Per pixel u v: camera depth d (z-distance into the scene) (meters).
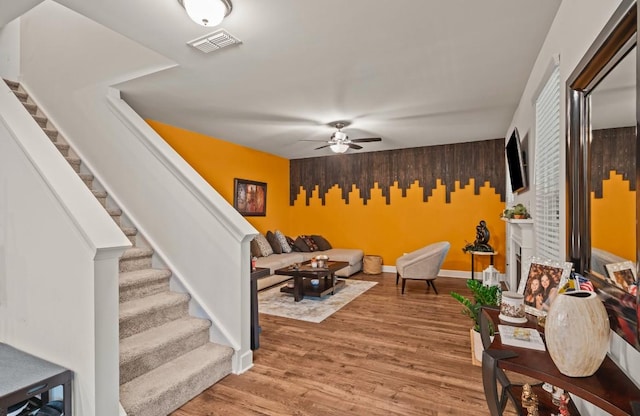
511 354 1.28
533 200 3.00
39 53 3.86
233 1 1.96
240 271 2.53
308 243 6.66
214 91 3.42
